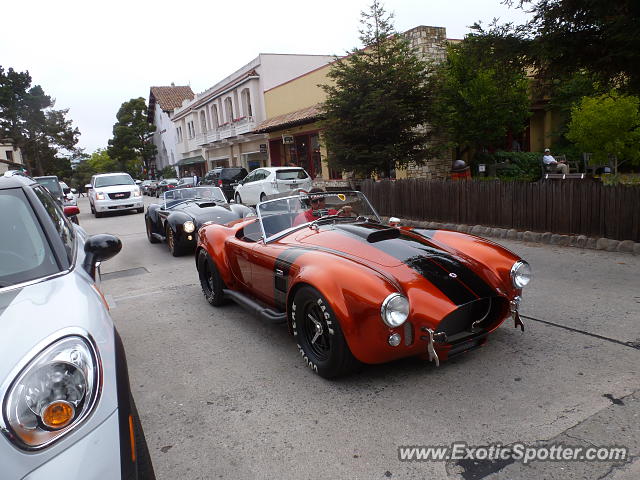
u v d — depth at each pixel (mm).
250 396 3279
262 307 4289
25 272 2266
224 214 8820
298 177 16172
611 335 3842
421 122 11828
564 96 15609
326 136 12297
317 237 3982
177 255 9000
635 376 3146
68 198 19609
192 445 2734
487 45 6492
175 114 45406
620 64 5941
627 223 6711
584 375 3205
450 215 9875
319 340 3520
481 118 13266
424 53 13906
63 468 1462
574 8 5680
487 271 3482
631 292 4898
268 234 4371
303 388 3336
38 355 1567
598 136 11617
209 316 5199
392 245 3662
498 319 3449
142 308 5715
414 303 3041
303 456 2551
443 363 3541
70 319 1797
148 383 3607
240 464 2521
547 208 7848
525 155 16156
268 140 25594
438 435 2650
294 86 22297
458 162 12383
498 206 8766
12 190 2709
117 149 53812
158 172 55750
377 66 11422
